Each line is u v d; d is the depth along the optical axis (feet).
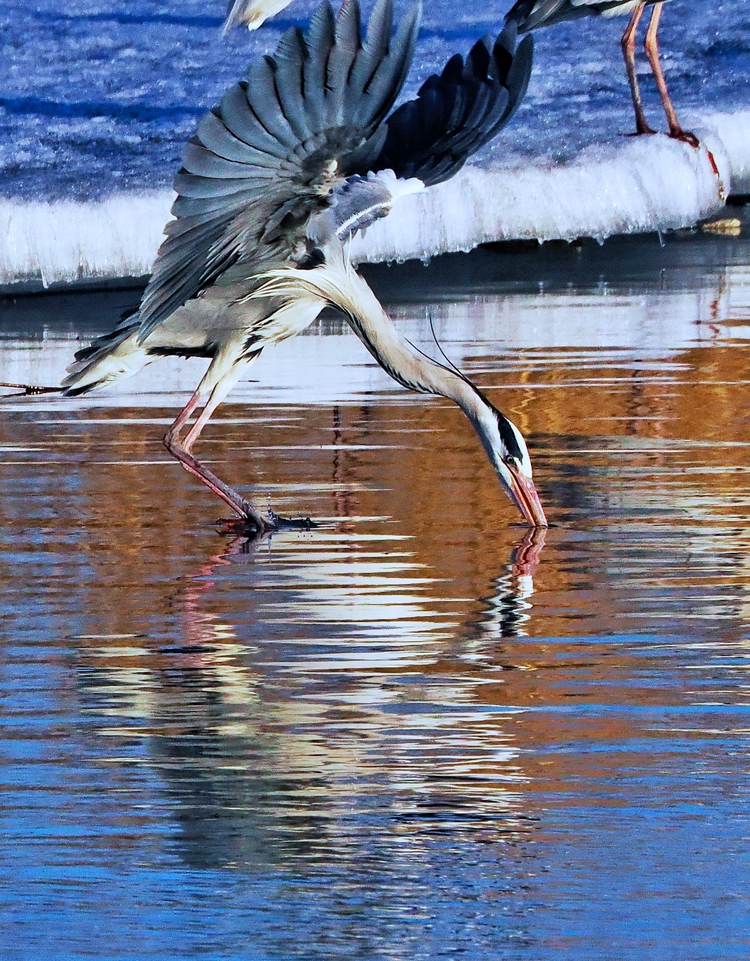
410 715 30.76
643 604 36.78
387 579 38.68
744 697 31.58
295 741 29.66
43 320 66.49
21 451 48.73
